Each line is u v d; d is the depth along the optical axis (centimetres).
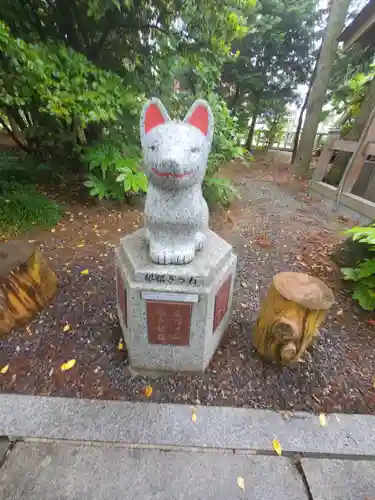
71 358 192
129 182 333
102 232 352
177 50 375
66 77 281
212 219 416
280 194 579
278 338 177
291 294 174
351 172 471
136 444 149
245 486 136
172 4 323
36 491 130
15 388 171
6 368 182
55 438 149
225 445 150
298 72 938
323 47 706
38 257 226
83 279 266
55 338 205
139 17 348
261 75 924
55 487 132
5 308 202
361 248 282
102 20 356
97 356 194
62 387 173
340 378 189
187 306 160
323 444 153
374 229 222
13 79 263
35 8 331
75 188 452
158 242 165
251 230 391
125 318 185
